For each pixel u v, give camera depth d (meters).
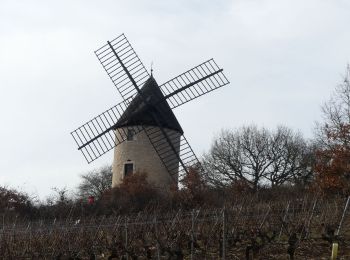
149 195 35.16
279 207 22.00
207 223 19.50
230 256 16.67
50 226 26.69
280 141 55.88
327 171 28.45
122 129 40.59
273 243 17.58
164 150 39.62
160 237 18.75
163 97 40.00
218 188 46.16
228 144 56.06
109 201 34.72
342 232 18.36
